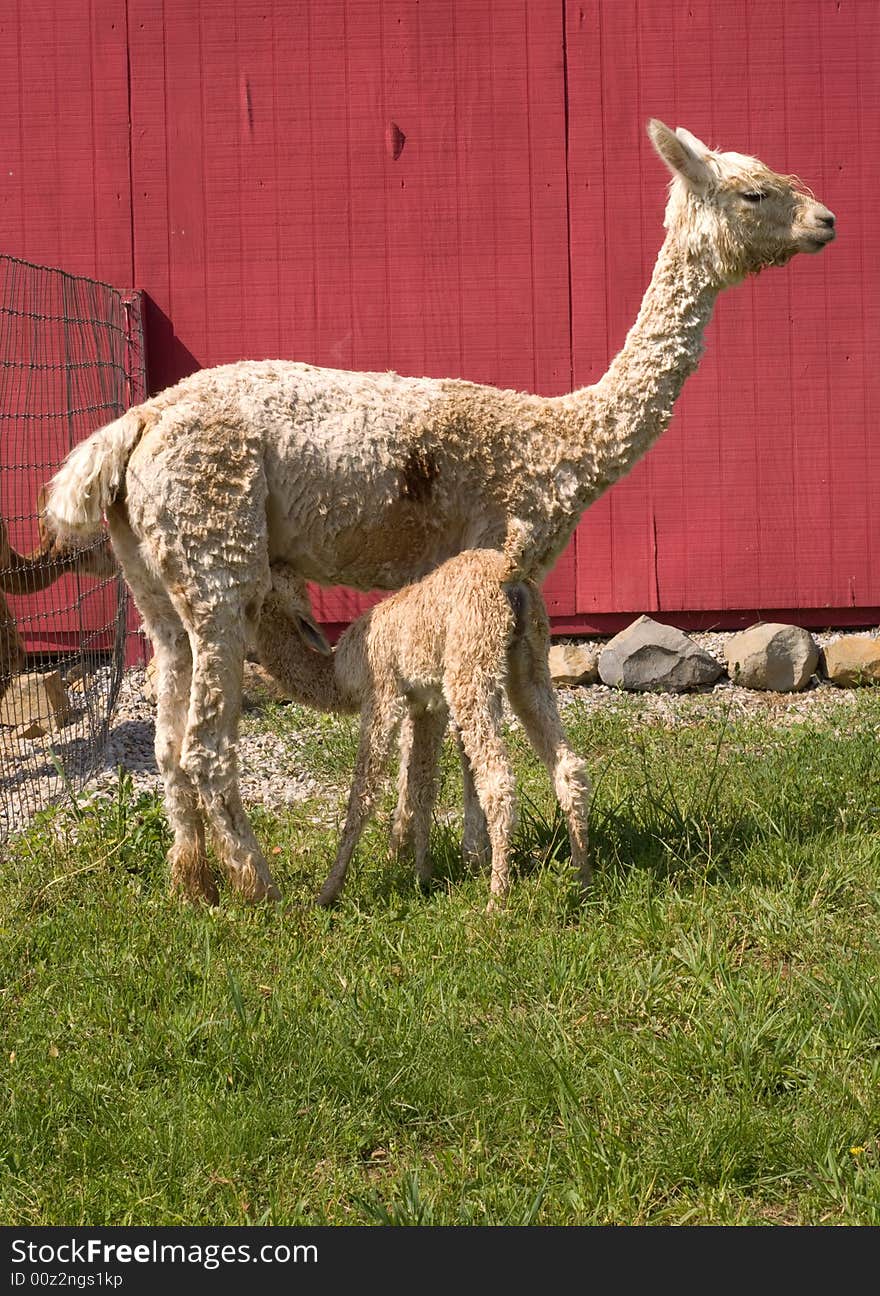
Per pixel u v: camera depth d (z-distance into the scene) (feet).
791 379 32.76
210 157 32.12
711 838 19.21
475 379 32.63
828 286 32.63
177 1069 14.03
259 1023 14.60
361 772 18.34
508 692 18.78
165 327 32.40
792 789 21.54
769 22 32.07
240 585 18.03
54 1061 14.20
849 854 18.75
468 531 19.56
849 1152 12.37
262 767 26.02
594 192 32.35
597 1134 12.59
